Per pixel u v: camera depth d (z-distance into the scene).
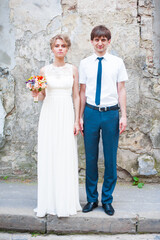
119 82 2.66
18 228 2.65
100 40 2.53
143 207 2.83
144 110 3.65
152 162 3.58
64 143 2.59
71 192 2.63
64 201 2.59
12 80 3.66
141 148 3.67
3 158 3.74
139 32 3.59
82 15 3.58
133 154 3.67
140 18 3.59
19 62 3.66
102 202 2.74
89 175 2.73
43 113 2.66
